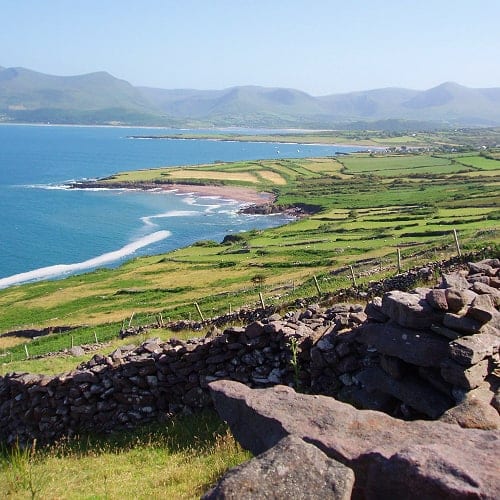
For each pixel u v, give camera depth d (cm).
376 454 730
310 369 1452
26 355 4259
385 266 4378
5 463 1488
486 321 1129
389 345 1213
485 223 9194
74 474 1318
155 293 7156
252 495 639
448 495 627
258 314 3142
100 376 1739
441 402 1116
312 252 8588
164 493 1046
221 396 1073
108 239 12775
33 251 11600
